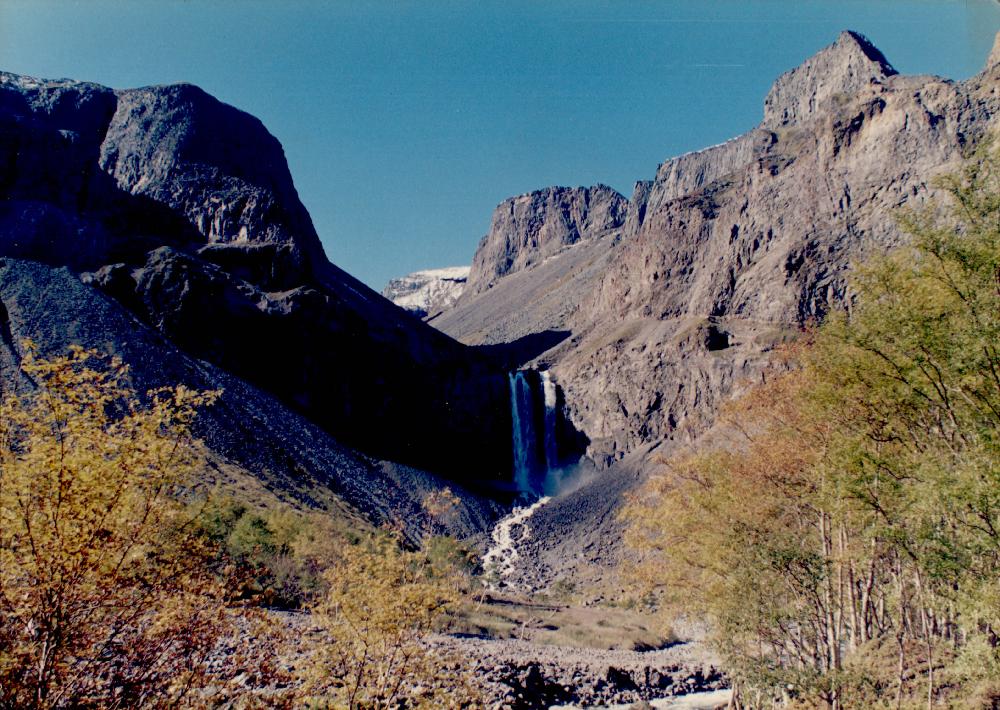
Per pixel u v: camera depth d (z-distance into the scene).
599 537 109.25
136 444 13.40
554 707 38.50
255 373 119.50
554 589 90.19
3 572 12.13
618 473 137.62
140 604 13.75
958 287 19.81
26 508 12.12
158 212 143.75
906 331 19.98
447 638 47.22
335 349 137.12
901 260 22.08
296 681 18.58
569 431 163.50
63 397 13.09
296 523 51.22
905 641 26.27
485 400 168.38
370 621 18.78
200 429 86.50
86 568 12.66
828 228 143.88
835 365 23.19
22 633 12.56
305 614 37.03
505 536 115.31
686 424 136.38
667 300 175.50
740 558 27.03
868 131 146.88
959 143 129.25
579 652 52.75
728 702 40.56
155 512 13.80
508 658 41.97
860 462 21.22
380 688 18.69
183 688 14.03
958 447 21.91
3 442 12.34
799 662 27.78
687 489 33.09
